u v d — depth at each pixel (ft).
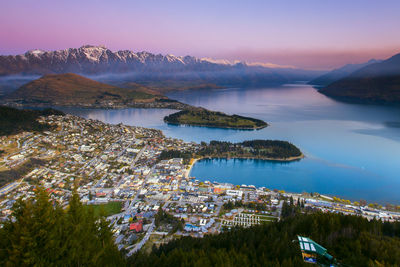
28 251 115.65
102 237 170.50
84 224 154.10
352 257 187.32
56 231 128.16
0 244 119.65
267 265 178.40
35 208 125.80
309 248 203.62
